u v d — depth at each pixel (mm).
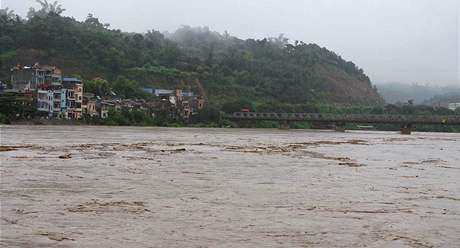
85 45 190000
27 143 58969
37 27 187125
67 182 27656
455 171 40562
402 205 22922
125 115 142875
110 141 68250
